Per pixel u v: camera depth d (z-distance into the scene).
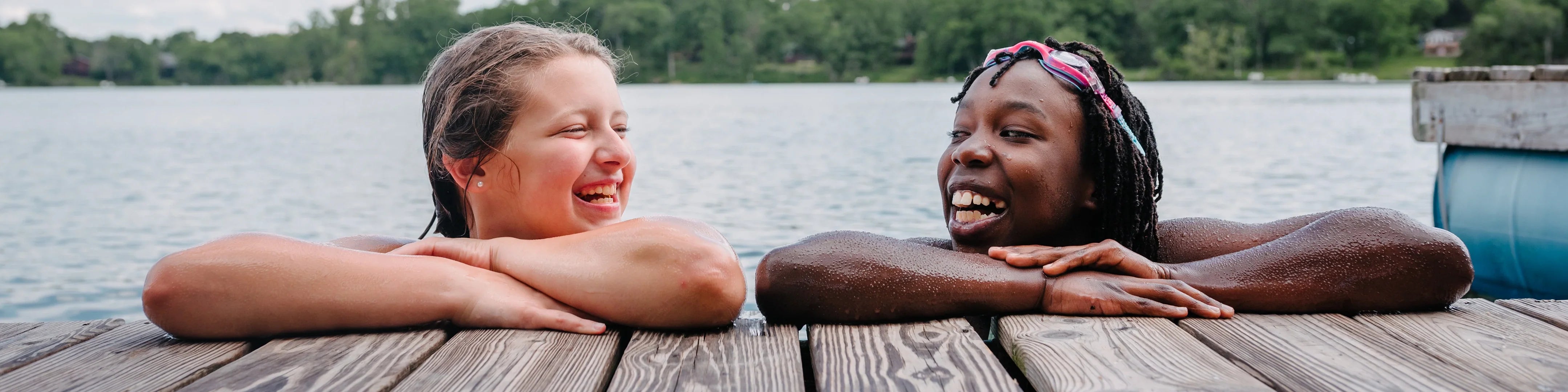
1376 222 2.54
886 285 2.44
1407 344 2.17
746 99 51.88
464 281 2.40
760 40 110.31
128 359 2.18
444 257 2.57
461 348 2.21
